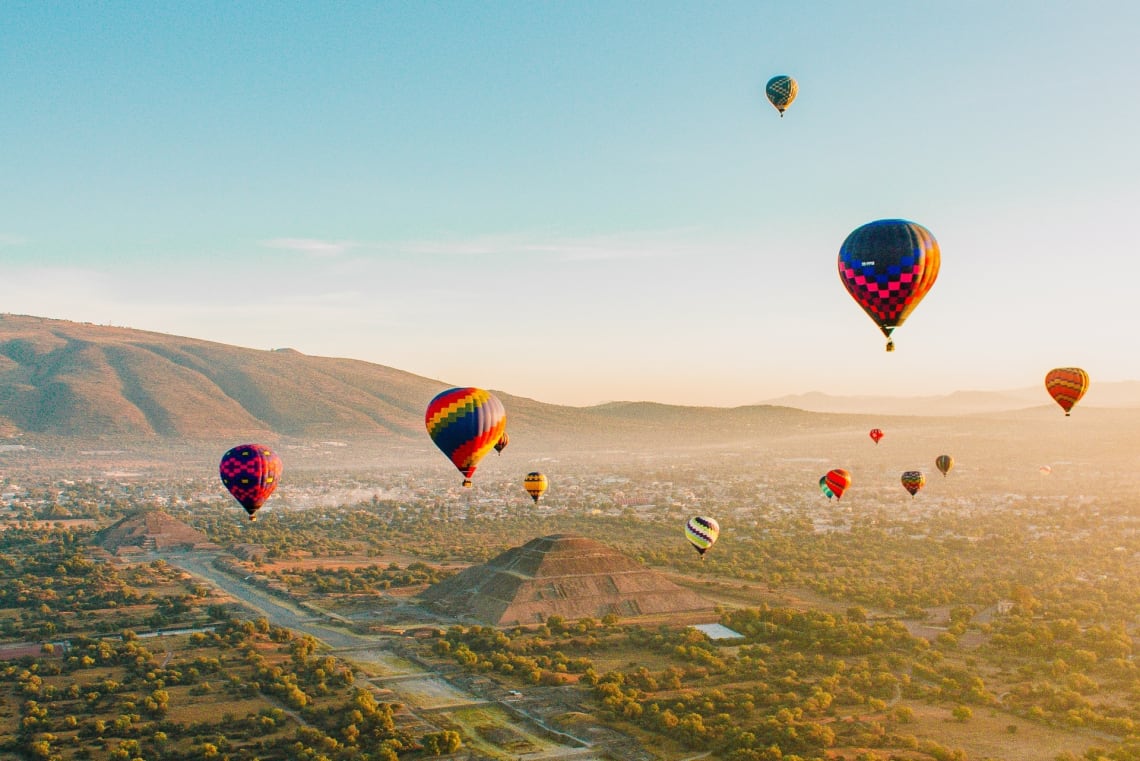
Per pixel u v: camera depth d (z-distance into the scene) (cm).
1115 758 14325
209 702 17738
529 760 15162
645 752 15412
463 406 18012
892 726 16175
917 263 15412
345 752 15250
